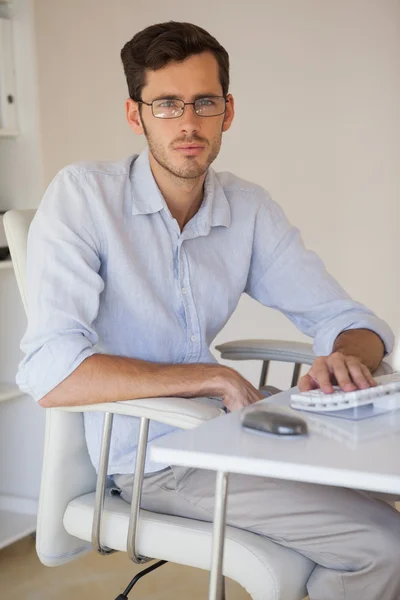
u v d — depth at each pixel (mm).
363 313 2092
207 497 1681
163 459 1160
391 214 3863
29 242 1828
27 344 1740
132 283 1885
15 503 2998
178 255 1964
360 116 3852
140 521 1691
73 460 1833
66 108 3537
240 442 1189
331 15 3826
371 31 3781
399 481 1026
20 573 2736
